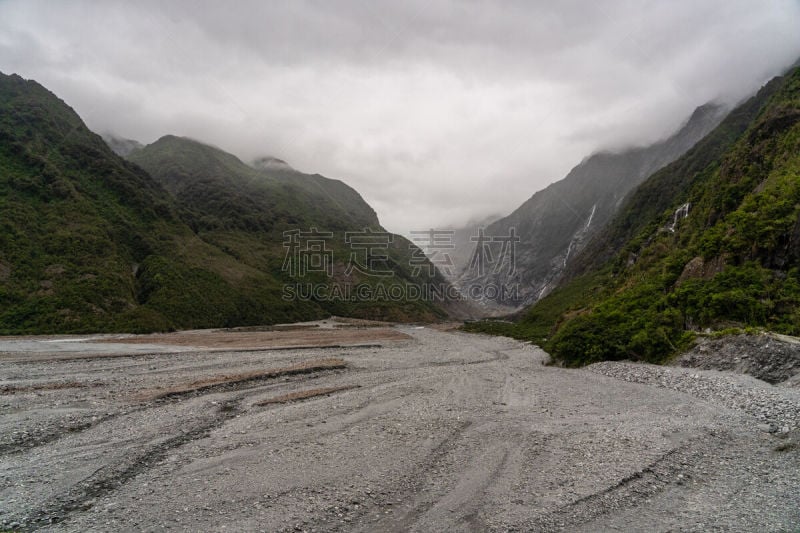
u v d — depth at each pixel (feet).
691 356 68.54
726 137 276.00
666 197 281.13
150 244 245.86
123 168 301.22
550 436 39.52
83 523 23.73
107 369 83.51
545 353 123.34
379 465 32.42
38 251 182.60
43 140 261.85
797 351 54.90
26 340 138.21
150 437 39.47
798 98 123.24
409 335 220.23
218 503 26.12
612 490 28.02
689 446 36.24
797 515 24.62
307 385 66.95
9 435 39.50
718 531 22.94
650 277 119.44
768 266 74.02
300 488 28.30
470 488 28.37
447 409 50.49
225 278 268.41
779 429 39.55
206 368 85.71
